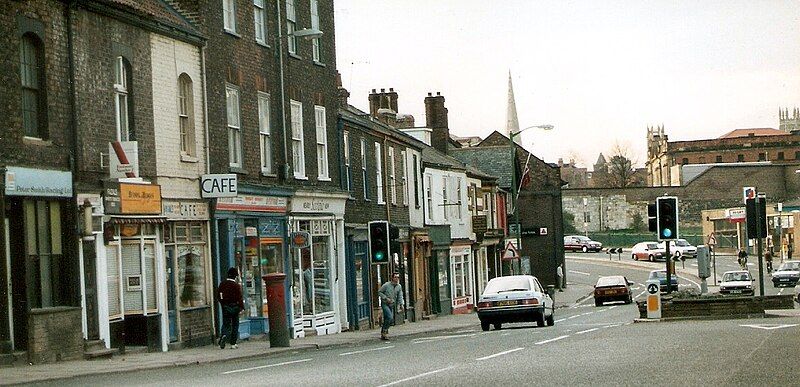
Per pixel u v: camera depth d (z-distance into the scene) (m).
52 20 25.84
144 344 28.97
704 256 56.38
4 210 23.50
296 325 38.50
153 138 30.20
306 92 41.19
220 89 34.19
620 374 16.08
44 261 25.20
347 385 15.99
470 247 67.81
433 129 74.56
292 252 38.91
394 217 52.16
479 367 18.52
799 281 84.19
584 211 154.75
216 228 33.09
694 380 14.88
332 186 43.25
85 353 25.94
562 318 50.94
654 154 199.00
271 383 17.11
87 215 26.39
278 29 38.62
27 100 25.02
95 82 27.55
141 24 29.70
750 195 42.47
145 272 29.28
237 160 35.38
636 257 122.69
